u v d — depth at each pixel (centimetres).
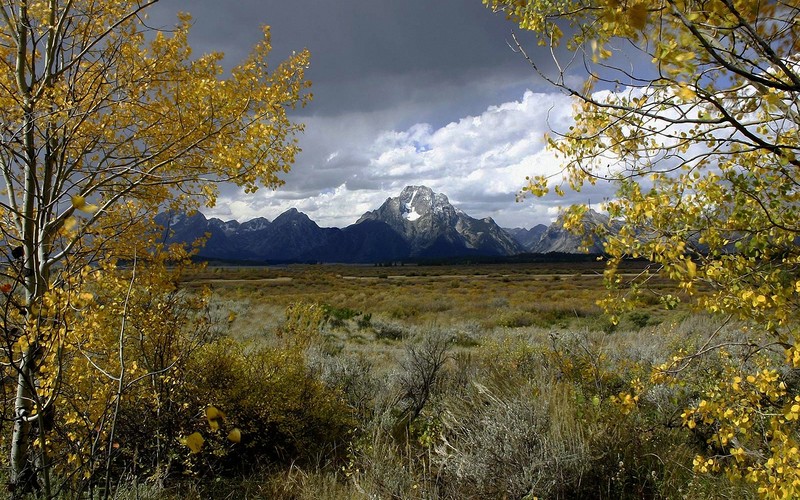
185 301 491
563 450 345
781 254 262
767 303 240
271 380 575
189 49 443
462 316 2431
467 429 407
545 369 577
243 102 431
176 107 439
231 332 1384
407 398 688
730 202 265
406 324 2108
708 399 335
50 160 416
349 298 3488
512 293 3956
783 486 232
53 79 408
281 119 435
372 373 903
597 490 342
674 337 771
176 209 481
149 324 426
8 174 407
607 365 644
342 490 427
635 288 273
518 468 343
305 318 1097
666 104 196
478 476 350
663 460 360
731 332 581
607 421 400
